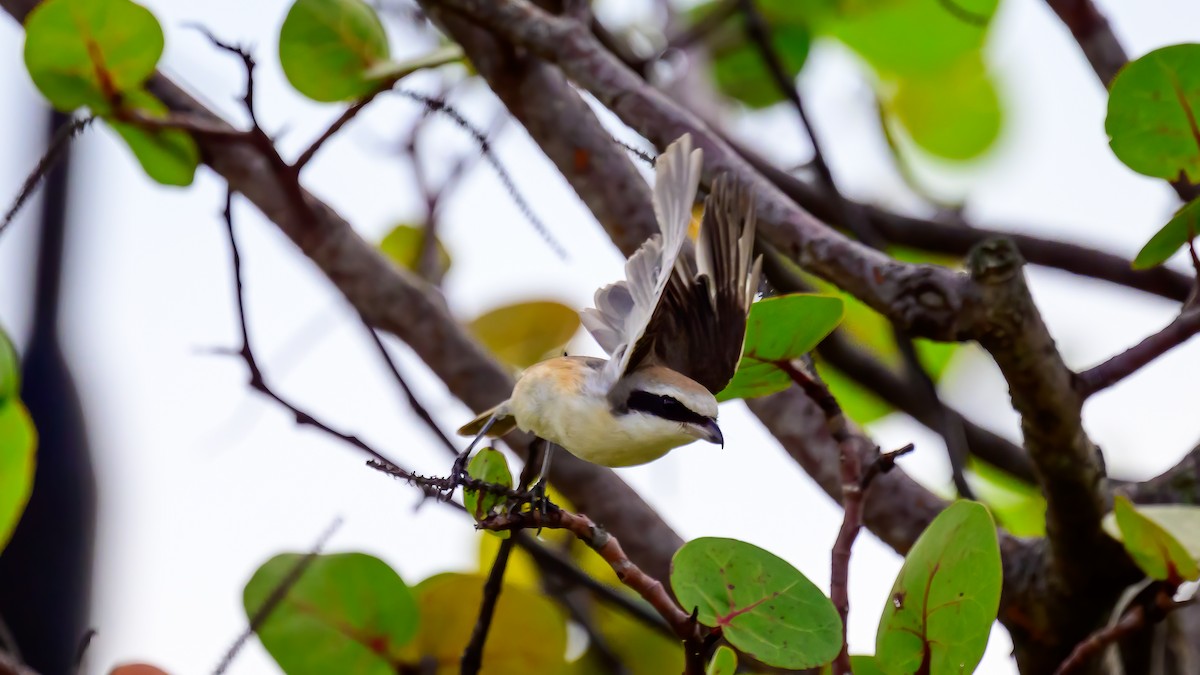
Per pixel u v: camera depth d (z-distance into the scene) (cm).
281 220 1045
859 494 704
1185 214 699
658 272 728
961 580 617
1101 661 796
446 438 955
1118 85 720
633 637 1120
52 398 1021
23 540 995
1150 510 626
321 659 816
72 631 1005
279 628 816
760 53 1134
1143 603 635
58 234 1047
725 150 852
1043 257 1207
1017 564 823
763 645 600
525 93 1008
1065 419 714
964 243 1218
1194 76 707
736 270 759
